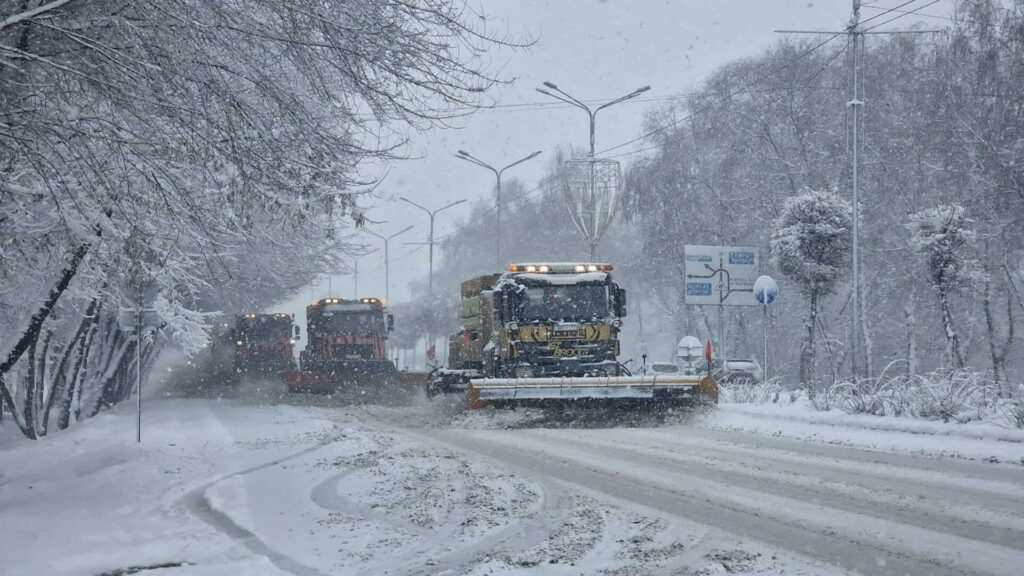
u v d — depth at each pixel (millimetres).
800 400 28594
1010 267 46969
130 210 13094
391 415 30594
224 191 12484
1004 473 14312
